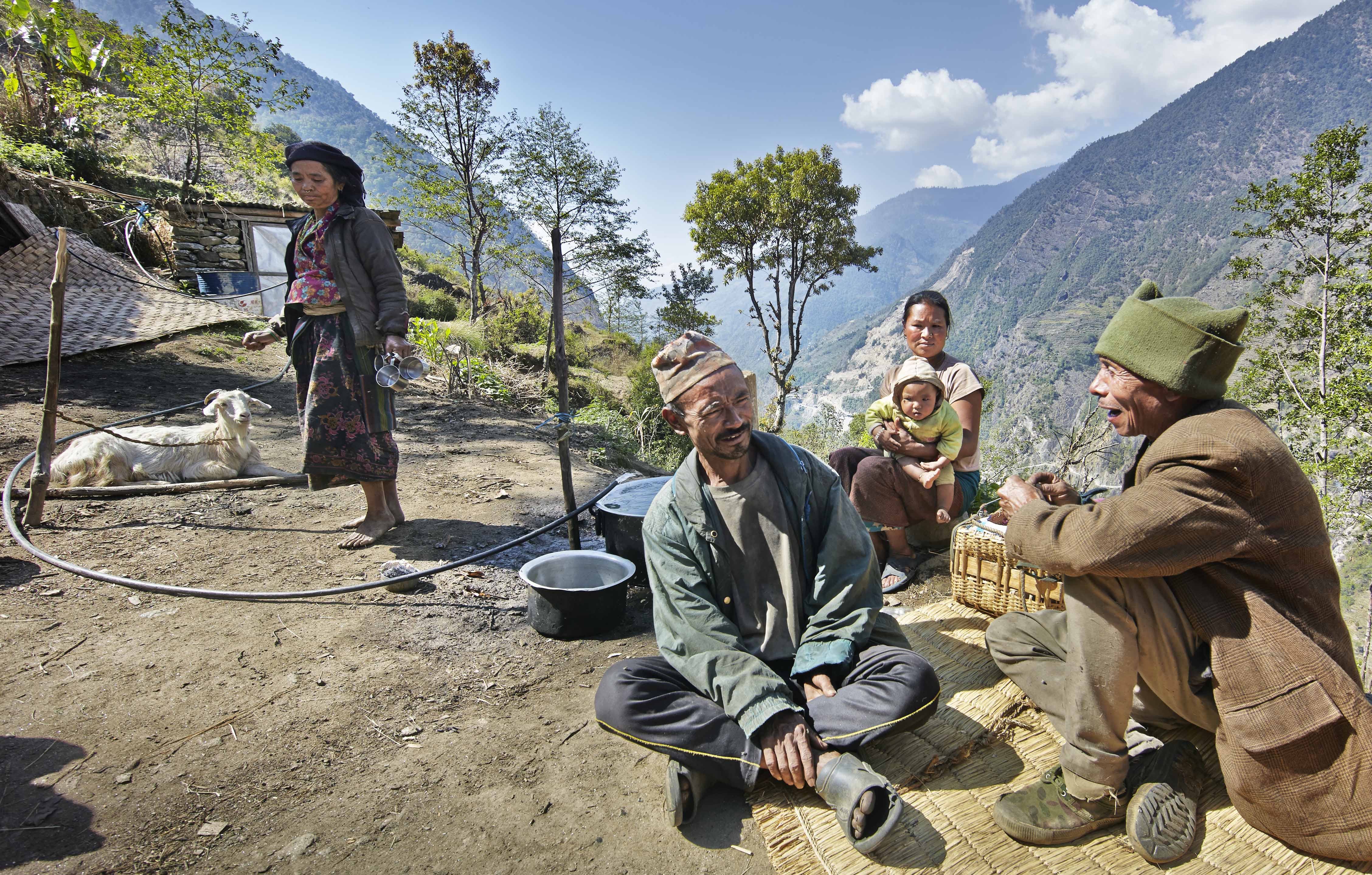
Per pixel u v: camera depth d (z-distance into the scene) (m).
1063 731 2.06
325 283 3.53
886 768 2.11
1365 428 18.33
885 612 3.29
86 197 11.34
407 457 5.85
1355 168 20.34
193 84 15.39
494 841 1.91
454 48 20.05
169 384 6.88
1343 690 1.56
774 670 2.24
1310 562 1.67
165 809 1.98
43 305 8.15
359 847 1.88
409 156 21.02
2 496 3.93
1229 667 1.67
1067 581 1.86
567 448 3.67
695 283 47.28
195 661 2.73
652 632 3.16
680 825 1.97
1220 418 1.69
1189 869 1.72
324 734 2.34
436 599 3.36
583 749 2.32
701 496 2.15
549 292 22.53
